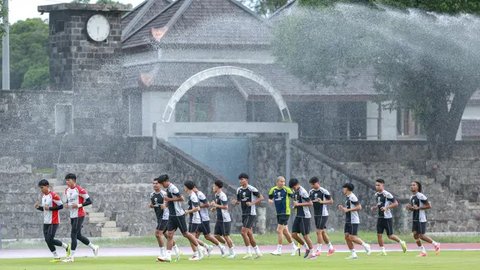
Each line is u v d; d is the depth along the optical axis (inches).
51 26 5000.0
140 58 5403.5
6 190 4350.4
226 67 4729.3
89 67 4911.4
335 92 5374.0
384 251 3378.4
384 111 5639.8
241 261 3063.5
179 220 3075.8
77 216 3061.0
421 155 5147.6
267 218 4623.5
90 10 4899.1
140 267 2780.5
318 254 3262.8
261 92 5236.2
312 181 3307.1
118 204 4392.2
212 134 4943.4
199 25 5349.4
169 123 4771.2
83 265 2864.2
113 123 4933.6
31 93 4820.4
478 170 5118.1
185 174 4623.5
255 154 4995.1
